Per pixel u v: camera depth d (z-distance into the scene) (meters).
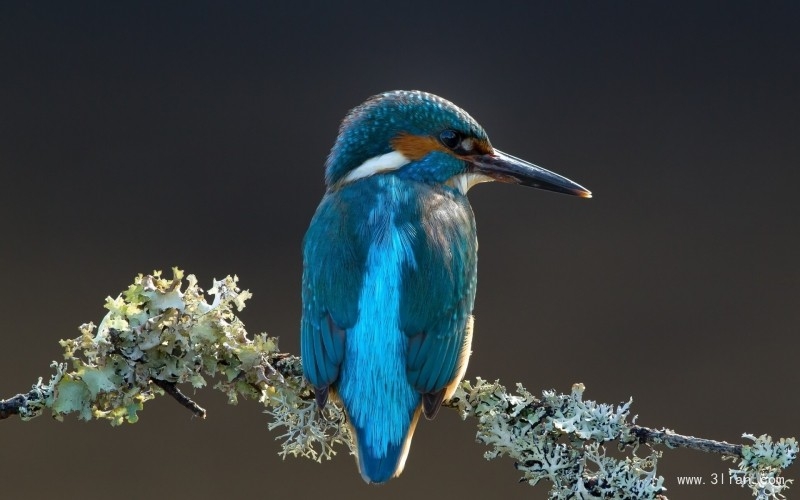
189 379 3.89
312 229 3.93
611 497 3.89
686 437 3.89
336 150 3.96
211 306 3.90
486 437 3.90
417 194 3.94
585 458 3.89
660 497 3.89
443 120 3.96
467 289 3.93
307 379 3.91
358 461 3.90
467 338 3.93
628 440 3.89
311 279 3.92
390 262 3.92
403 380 3.90
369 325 3.91
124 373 3.89
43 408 3.89
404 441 3.90
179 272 3.90
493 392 3.90
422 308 3.91
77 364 3.89
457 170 3.96
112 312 3.89
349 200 3.94
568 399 3.90
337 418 3.91
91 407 3.89
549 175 3.97
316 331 3.91
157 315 3.89
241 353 3.90
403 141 3.96
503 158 3.97
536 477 3.89
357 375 3.90
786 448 3.88
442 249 3.92
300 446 3.91
